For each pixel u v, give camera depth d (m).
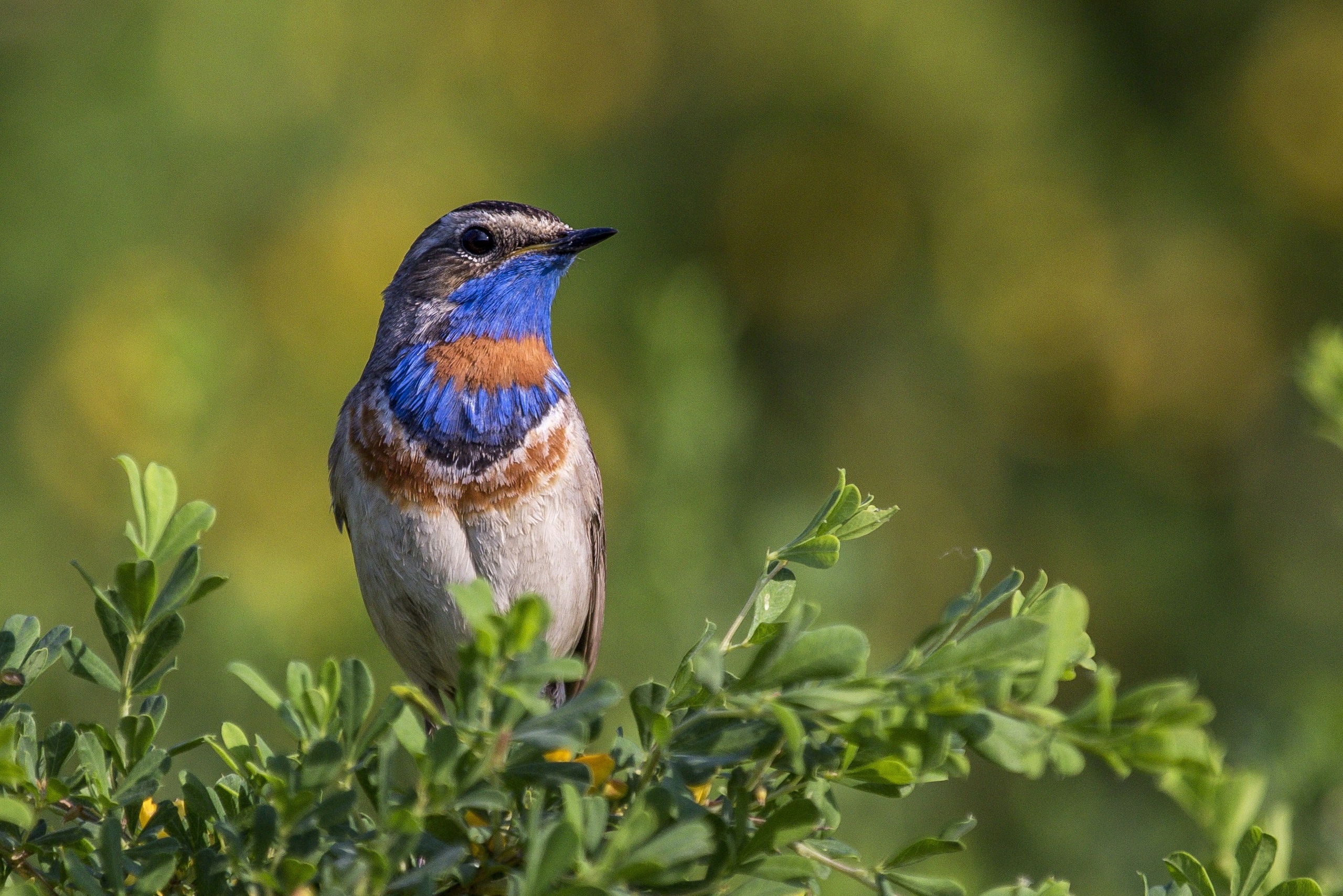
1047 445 15.59
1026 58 14.98
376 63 14.56
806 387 15.54
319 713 4.43
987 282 15.59
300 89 14.13
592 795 4.30
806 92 15.24
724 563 10.26
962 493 15.25
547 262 8.48
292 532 12.82
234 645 10.45
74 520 12.92
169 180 13.65
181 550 5.16
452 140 14.50
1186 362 15.63
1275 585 14.79
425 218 14.08
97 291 13.28
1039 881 10.38
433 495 8.09
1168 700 3.73
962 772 3.93
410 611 8.27
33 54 13.59
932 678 3.98
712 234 15.45
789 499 10.75
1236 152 15.39
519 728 3.81
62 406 13.03
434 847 4.15
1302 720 7.68
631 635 10.06
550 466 8.25
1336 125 15.14
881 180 15.47
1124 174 15.41
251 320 13.62
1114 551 14.99
